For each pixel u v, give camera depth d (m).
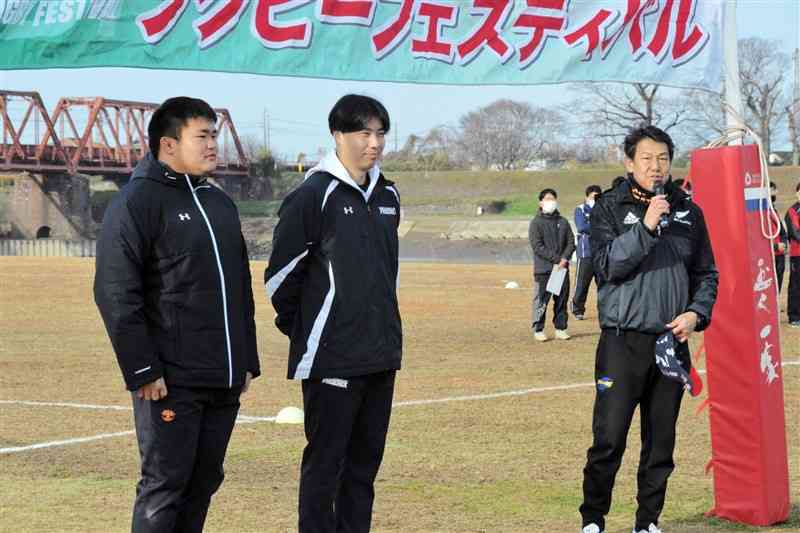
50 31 5.42
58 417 10.04
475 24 6.23
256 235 60.25
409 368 13.09
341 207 5.33
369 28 6.02
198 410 5.05
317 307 5.32
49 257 46.41
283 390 11.59
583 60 6.41
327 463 5.42
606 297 5.89
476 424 9.57
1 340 16.03
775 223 6.38
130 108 59.62
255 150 72.00
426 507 6.86
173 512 5.05
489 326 17.92
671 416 5.90
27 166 53.28
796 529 6.36
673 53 6.55
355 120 5.31
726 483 6.51
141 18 5.53
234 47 5.76
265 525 6.47
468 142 85.88
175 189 5.04
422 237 58.56
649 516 5.98
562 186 72.56
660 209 5.60
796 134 60.78
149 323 5.01
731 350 6.37
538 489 7.33
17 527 6.38
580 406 10.45
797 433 9.08
